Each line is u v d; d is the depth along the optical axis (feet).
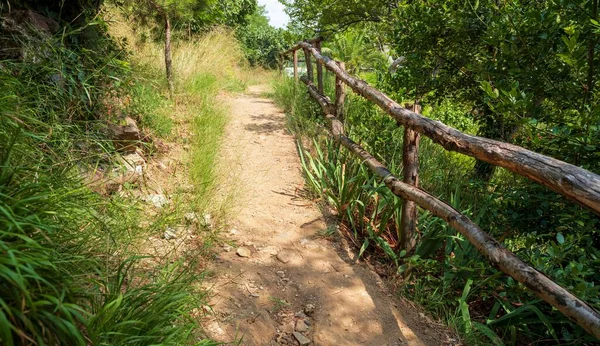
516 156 7.07
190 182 12.06
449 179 15.02
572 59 9.37
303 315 8.46
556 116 11.12
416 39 15.99
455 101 17.51
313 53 20.65
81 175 7.84
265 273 9.46
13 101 6.06
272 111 23.39
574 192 5.99
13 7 10.37
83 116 9.98
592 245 9.43
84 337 4.76
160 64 21.25
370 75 30.91
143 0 18.25
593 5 10.07
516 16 12.16
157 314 5.80
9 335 3.75
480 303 9.55
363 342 8.02
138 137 11.89
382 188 11.22
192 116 17.08
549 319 8.20
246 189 13.20
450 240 9.89
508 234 10.61
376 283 9.68
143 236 8.57
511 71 11.63
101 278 6.13
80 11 12.14
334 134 15.30
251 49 58.54
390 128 15.84
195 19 26.48
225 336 7.38
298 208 12.59
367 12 27.63
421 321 8.73
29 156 6.02
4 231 4.43
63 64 9.11
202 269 8.95
